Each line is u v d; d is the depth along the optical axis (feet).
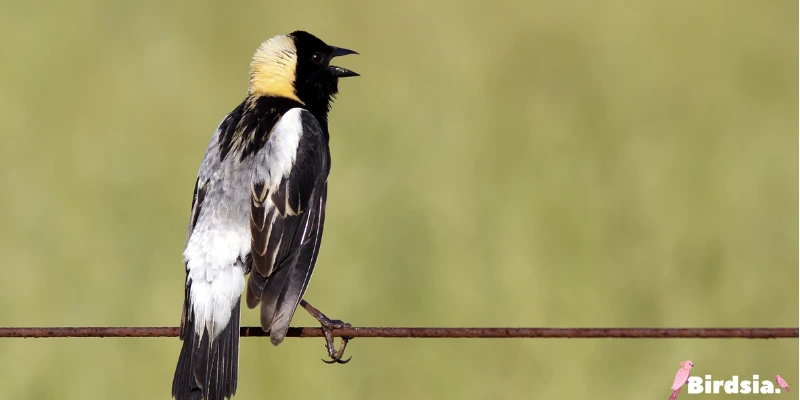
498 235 39.47
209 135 48.21
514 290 36.99
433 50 55.16
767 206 41.75
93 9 56.85
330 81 33.40
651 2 58.39
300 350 35.73
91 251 39.47
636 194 42.39
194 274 27.37
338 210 40.93
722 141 46.26
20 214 41.09
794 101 50.21
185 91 51.37
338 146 45.50
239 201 28.04
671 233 40.16
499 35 55.83
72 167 44.62
